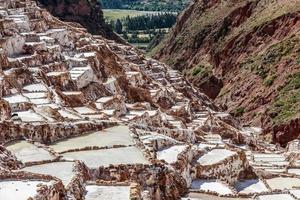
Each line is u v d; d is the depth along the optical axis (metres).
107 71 76.19
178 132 54.56
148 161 38.31
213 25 181.50
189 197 41.12
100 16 188.50
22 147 39.53
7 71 57.84
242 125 114.38
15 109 49.78
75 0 177.62
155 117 62.59
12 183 29.45
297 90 120.00
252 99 131.12
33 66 65.50
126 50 115.00
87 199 30.92
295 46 136.88
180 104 84.31
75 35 86.25
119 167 36.66
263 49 149.38
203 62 173.38
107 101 63.06
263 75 135.62
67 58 72.75
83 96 62.09
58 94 58.69
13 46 67.38
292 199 45.91
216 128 75.00
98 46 82.31
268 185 50.12
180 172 42.62
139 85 83.00
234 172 49.88
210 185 45.16
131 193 31.55
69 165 35.31
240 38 160.38
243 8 173.50
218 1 194.38
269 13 159.38
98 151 40.47
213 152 51.47
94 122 47.22
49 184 29.08
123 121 52.66
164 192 38.12
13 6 90.75
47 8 171.50
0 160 33.81
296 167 61.81
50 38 75.38
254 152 72.06
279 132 102.94
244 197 44.72
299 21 145.12
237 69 153.00
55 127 43.41
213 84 159.38
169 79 112.69
